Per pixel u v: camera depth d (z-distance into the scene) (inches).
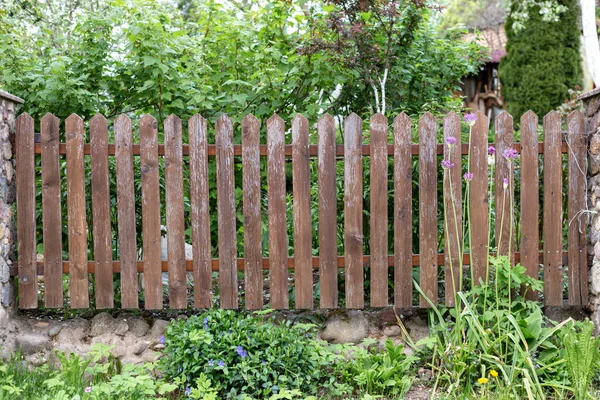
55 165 158.6
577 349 132.0
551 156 158.7
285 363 138.3
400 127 158.2
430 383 144.7
